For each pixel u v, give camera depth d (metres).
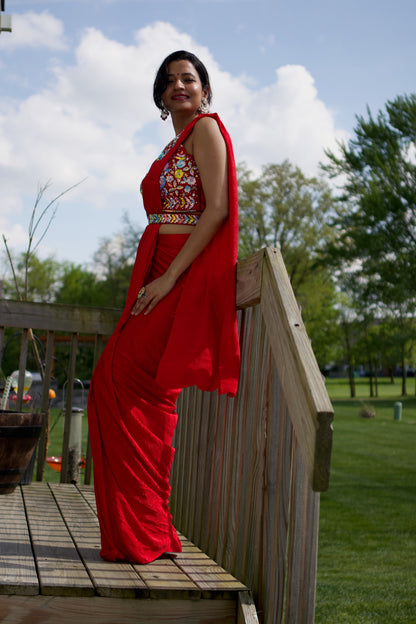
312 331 41.50
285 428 1.83
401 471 10.38
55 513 2.63
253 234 36.97
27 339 3.53
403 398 46.38
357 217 31.16
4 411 3.15
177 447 3.02
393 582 4.20
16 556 1.95
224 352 1.91
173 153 2.14
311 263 36.19
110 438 2.00
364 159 30.31
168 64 2.33
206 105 2.38
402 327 32.28
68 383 3.59
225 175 2.03
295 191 36.47
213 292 1.99
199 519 2.46
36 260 45.62
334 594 3.88
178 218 2.13
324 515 6.82
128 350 2.05
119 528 1.97
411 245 30.23
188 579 1.89
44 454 3.57
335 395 52.53
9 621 1.65
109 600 1.72
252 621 1.74
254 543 1.93
